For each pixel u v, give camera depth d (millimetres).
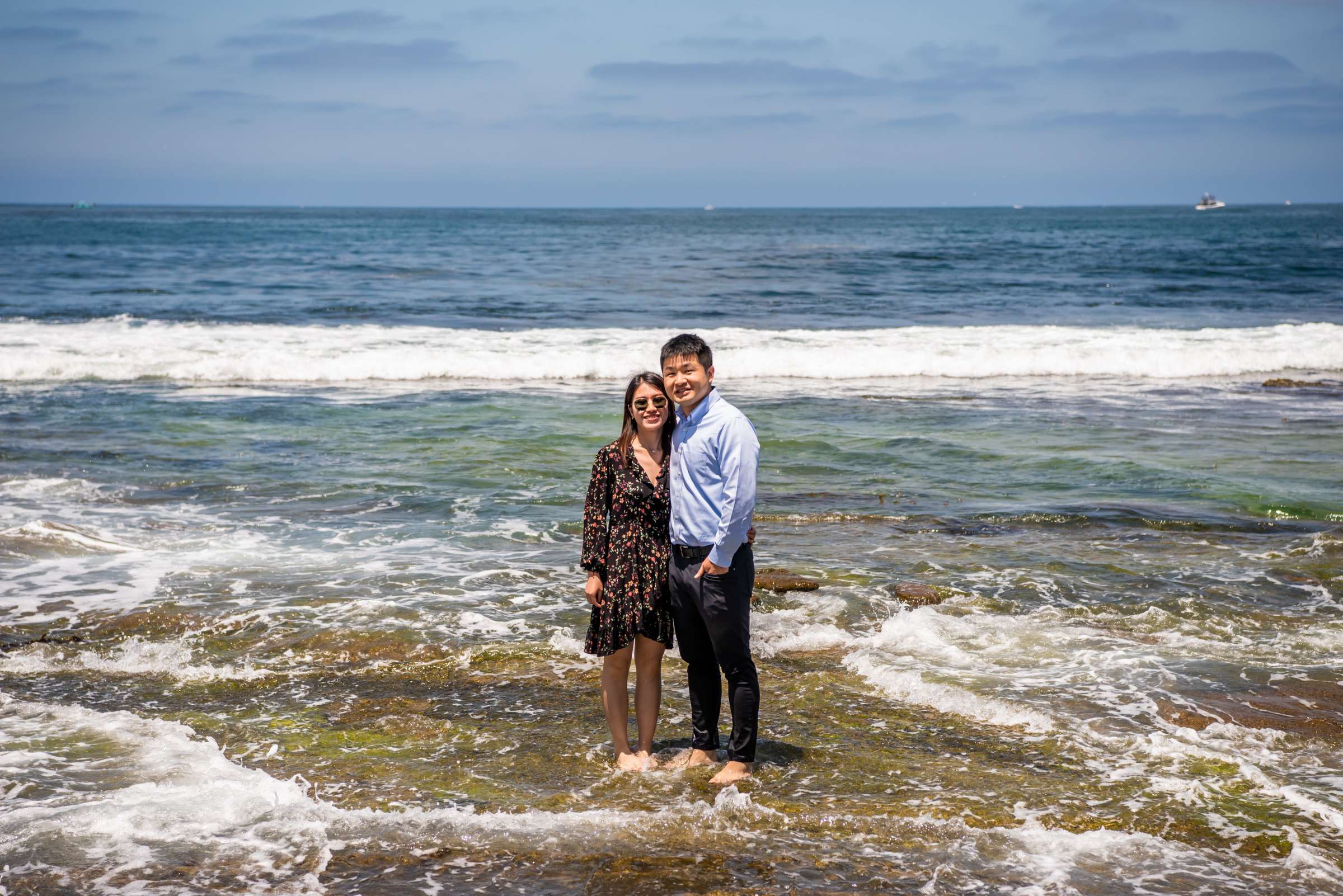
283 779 3891
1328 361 16969
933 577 6605
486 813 3615
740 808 3652
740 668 3881
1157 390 14883
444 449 10484
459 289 29031
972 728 4375
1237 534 7668
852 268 38562
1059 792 3781
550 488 9008
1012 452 10461
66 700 4664
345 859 3318
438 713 4559
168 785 3805
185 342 16797
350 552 7102
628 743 4102
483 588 6363
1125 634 5578
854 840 3439
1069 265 40375
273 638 5461
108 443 10555
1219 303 26438
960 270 37594
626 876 3219
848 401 13727
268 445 10625
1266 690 4766
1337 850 3359
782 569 6738
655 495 3914
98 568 6633
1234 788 3809
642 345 17422
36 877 3176
